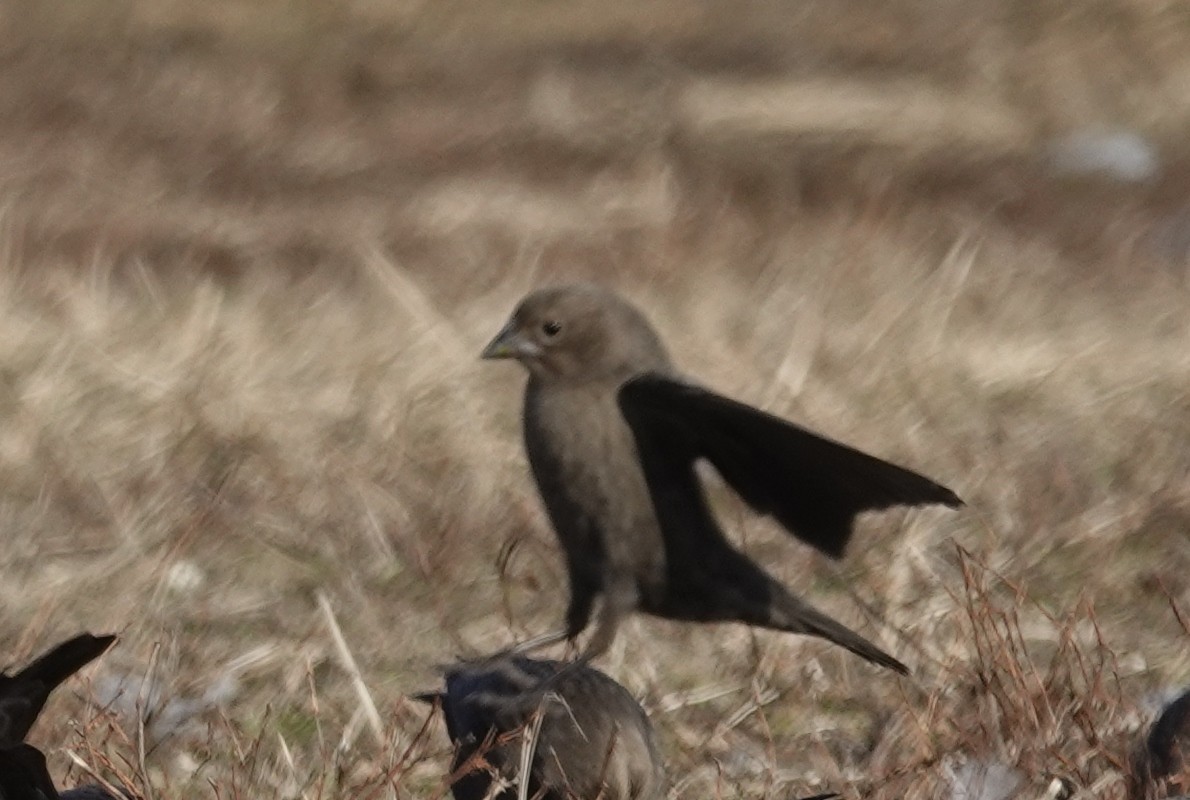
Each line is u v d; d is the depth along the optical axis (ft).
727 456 27.76
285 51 93.15
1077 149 78.28
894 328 51.29
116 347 48.57
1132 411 46.39
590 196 69.92
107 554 38.55
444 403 45.75
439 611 36.78
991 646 30.60
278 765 30.14
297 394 46.01
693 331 51.34
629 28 98.53
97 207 66.59
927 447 44.14
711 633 35.58
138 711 29.04
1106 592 37.24
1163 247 67.10
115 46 92.32
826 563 37.68
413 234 64.18
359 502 40.83
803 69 91.04
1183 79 88.48
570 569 29.35
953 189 73.97
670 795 29.71
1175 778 26.73
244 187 71.67
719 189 72.43
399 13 100.07
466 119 81.76
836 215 68.33
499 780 25.22
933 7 99.60
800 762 31.30
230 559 39.01
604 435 28.43
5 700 23.20
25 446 43.01
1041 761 28.60
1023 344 50.67
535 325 28.60
